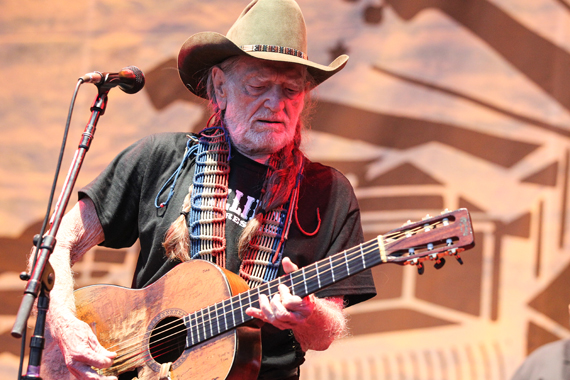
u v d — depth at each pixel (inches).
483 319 175.2
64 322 99.2
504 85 183.0
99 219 109.3
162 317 99.7
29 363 83.5
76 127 208.2
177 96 205.8
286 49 108.9
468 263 178.5
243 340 92.7
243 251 104.1
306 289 87.4
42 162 207.2
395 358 178.1
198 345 94.5
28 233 203.8
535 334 171.5
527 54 182.5
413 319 178.9
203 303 96.9
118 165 113.2
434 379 174.9
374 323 180.9
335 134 191.2
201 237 104.7
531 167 178.5
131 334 101.5
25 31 214.1
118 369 100.0
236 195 108.8
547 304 172.1
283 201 105.8
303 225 106.8
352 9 195.2
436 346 176.6
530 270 174.6
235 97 109.3
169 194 110.0
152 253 107.3
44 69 211.8
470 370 173.5
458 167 183.0
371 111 190.4
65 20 213.3
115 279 197.0
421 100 187.9
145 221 110.0
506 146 180.9
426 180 184.4
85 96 209.3
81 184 204.4
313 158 191.0
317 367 181.6
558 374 102.3
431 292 179.5
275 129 107.0
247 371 92.5
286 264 88.8
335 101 192.9
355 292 103.0
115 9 212.2
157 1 210.8
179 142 115.8
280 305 83.9
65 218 109.8
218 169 110.0
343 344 181.0
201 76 120.9
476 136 183.0
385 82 190.7
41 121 209.2
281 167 110.0
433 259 80.3
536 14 183.0
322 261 87.1
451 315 177.2
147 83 207.5
